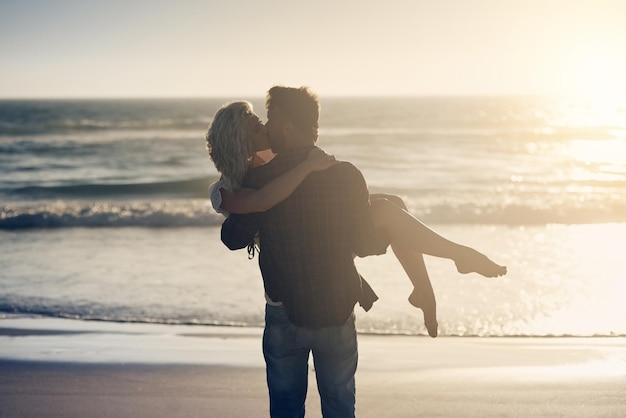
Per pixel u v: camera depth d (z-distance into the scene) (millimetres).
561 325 6918
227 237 2748
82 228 14727
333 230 2650
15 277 9430
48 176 28375
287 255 2672
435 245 2709
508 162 31938
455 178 25844
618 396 4516
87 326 6898
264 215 2672
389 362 5469
